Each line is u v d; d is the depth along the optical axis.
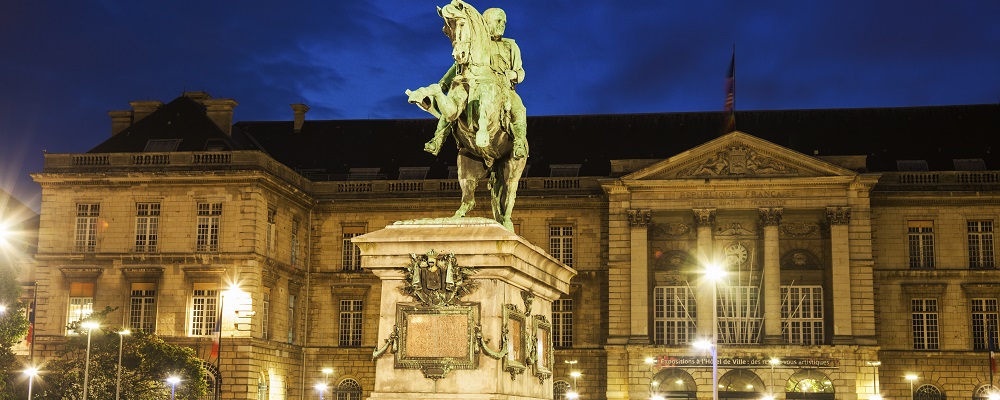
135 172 72.94
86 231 73.75
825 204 73.88
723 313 75.31
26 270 81.19
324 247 81.75
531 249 15.47
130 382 58.69
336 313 81.00
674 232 77.31
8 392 53.25
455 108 15.21
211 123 77.75
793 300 75.75
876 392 71.88
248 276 71.31
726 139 74.50
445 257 14.73
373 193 81.44
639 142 84.50
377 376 14.80
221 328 68.06
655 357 74.00
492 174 16.81
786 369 72.62
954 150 80.50
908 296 76.31
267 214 74.19
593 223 79.75
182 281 72.00
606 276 79.00
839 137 82.50
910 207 76.81
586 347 78.50
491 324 14.65
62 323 72.75
